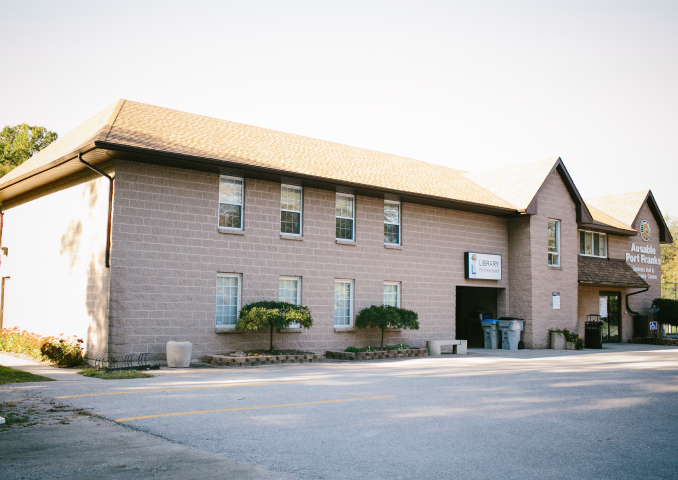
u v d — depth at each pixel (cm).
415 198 2147
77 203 1739
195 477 575
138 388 1143
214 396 1058
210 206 1728
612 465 640
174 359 1530
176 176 1666
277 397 1057
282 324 1664
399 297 2189
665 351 2358
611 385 1259
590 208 3269
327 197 2011
